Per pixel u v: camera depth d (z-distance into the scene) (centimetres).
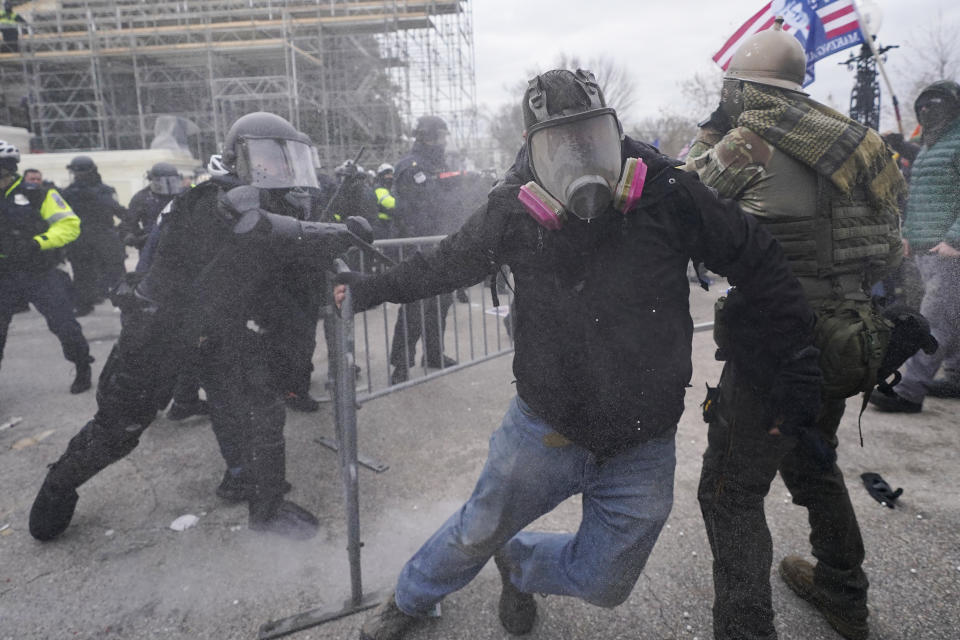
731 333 156
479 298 775
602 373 140
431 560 180
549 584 172
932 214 360
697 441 345
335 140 2333
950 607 208
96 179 750
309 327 256
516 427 158
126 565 248
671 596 219
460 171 621
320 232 215
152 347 236
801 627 201
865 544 244
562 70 138
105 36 2317
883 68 311
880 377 178
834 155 158
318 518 278
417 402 423
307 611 215
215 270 226
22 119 2505
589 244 134
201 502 297
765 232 143
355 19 2336
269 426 254
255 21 2370
